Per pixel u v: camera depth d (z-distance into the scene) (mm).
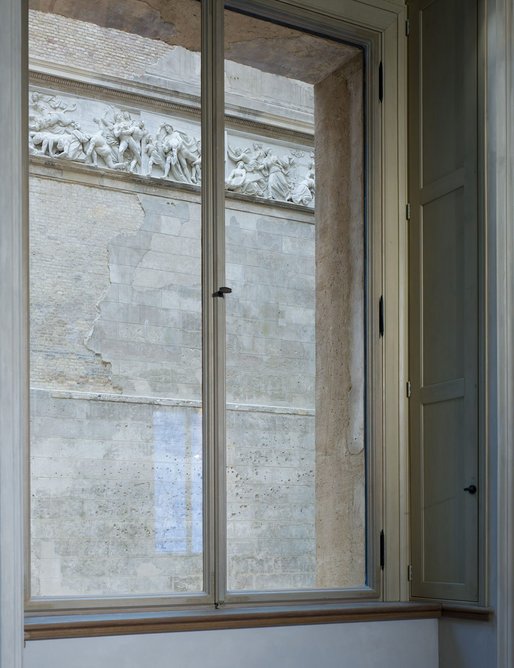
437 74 4301
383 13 4453
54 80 3771
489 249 3916
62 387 3607
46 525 3496
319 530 4102
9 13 3152
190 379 3879
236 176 4102
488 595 3781
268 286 4117
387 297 4332
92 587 3551
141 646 3391
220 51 4102
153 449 3756
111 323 3742
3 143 3107
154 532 3701
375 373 4281
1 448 3008
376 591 4145
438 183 4246
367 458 4258
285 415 4086
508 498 3705
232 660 3568
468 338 3992
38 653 3207
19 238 3125
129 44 3955
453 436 4039
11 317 3074
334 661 3789
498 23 3924
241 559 3883
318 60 4391
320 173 4332
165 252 3900
